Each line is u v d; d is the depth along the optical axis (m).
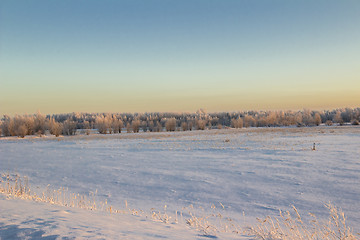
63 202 8.16
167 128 74.25
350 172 13.83
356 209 8.43
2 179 15.05
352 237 4.66
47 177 15.79
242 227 6.37
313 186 11.48
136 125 71.56
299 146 26.44
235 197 10.45
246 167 16.50
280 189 11.30
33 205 5.14
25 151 30.28
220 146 28.98
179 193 11.37
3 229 3.18
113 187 12.90
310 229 6.23
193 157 21.83
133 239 3.09
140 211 8.30
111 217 4.83
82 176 15.83
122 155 24.59
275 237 4.43
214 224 6.83
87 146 34.28
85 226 3.52
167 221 5.52
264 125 86.88
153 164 19.06
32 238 2.85
